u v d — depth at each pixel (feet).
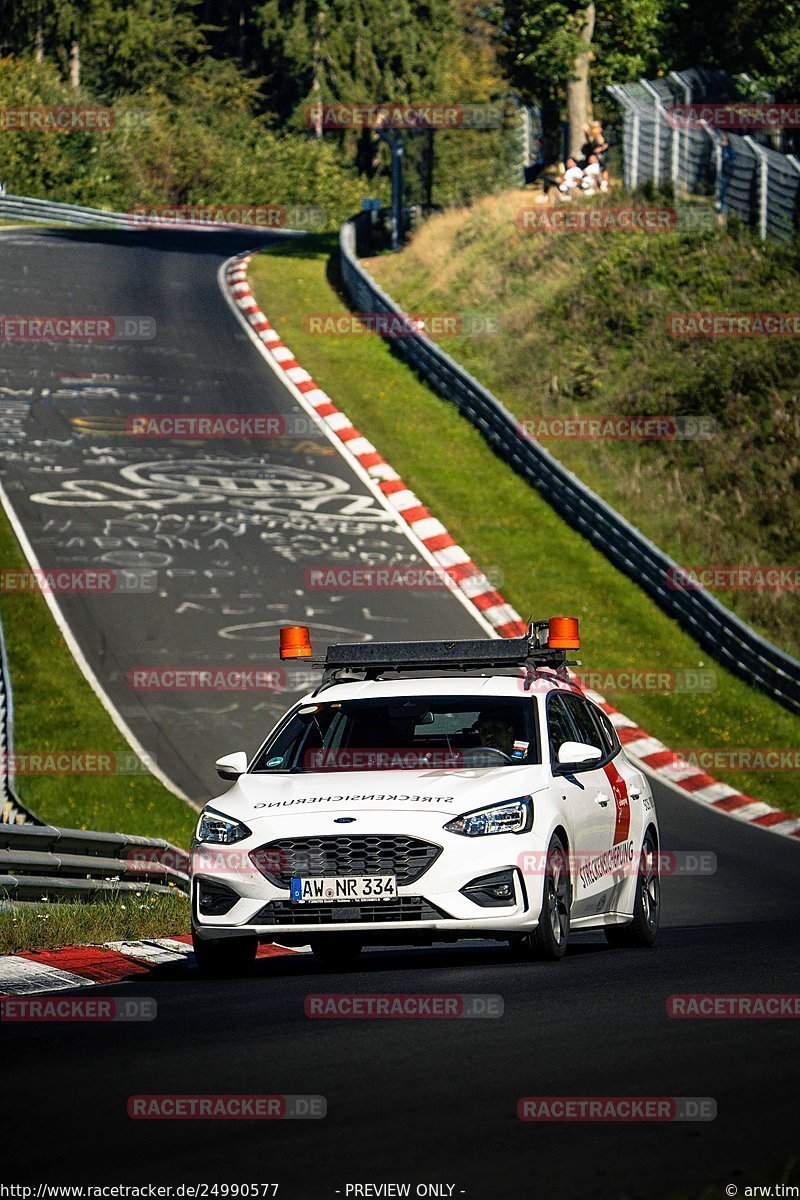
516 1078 69.05
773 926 152.76
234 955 113.50
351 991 96.94
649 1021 83.46
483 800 110.42
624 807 130.82
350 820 108.37
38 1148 58.39
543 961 113.09
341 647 133.90
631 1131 59.57
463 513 409.69
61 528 369.09
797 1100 63.93
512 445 444.55
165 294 613.52
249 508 393.70
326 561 366.63
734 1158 55.21
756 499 418.51
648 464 445.37
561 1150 57.16
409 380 507.71
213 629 324.19
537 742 118.93
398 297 607.78
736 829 253.85
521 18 652.89
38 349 516.32
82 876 158.40
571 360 506.89
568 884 115.75
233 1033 81.30
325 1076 69.92
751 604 378.12
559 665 136.87
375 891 107.04
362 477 426.51
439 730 120.78
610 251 557.74
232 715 288.10
